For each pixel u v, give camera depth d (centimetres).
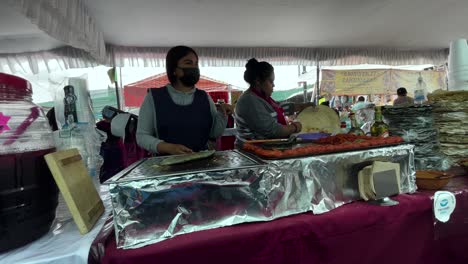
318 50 471
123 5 249
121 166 130
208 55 427
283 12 291
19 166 56
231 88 589
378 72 541
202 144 132
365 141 89
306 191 76
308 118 156
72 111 86
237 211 69
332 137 101
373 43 450
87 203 72
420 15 320
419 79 532
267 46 439
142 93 521
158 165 77
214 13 283
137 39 362
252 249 67
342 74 530
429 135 107
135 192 61
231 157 86
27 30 263
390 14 313
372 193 82
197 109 128
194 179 65
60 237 65
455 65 140
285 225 70
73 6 208
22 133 58
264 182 71
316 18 315
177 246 61
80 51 337
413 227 83
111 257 58
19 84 61
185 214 65
